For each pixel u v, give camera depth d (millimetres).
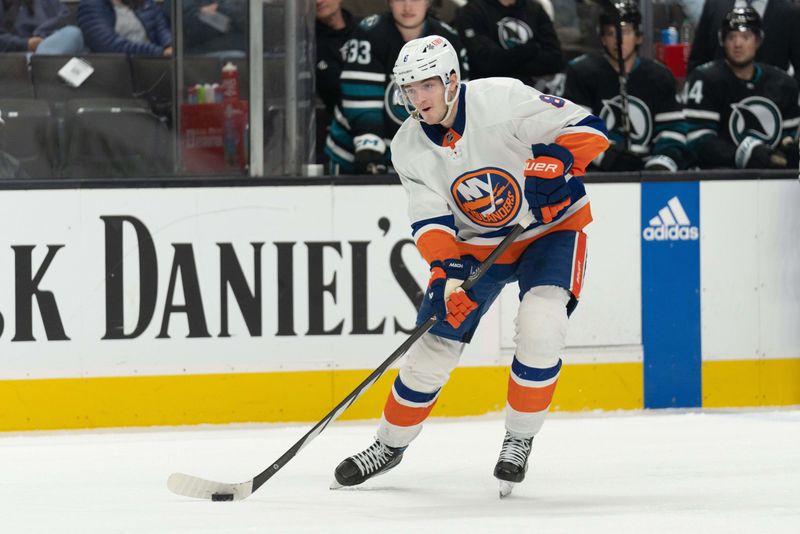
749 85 16047
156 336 13914
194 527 8680
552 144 9344
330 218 14156
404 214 14266
